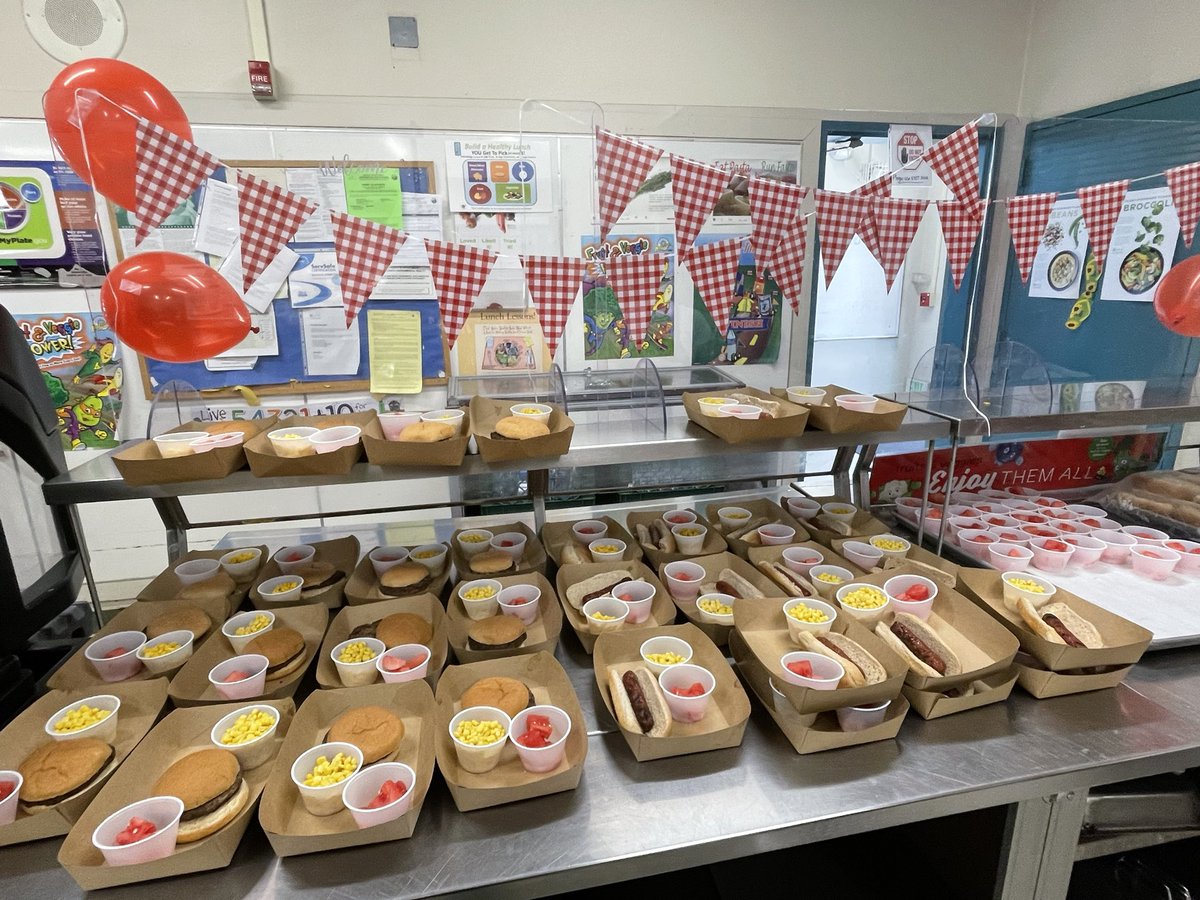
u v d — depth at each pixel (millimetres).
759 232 1239
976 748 1052
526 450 1240
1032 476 1926
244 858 855
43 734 1000
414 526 1824
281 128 2162
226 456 1166
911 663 1111
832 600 1321
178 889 810
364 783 904
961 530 1623
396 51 2215
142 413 2299
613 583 1385
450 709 1044
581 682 1203
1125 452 1959
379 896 804
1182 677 1232
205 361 2270
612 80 2383
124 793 901
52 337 2174
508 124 2260
